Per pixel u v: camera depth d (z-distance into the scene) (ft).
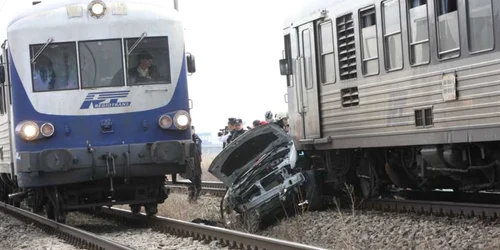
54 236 42.75
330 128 48.65
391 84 42.09
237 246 33.73
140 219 46.47
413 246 31.71
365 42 44.50
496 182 37.99
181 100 44.19
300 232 38.68
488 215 36.04
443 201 43.34
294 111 53.16
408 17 40.42
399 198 48.32
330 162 50.08
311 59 50.24
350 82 46.11
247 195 43.52
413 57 40.19
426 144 39.42
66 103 42.52
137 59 43.65
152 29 43.96
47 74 42.65
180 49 44.52
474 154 38.09
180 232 39.60
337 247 33.55
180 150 43.04
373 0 43.39
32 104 42.45
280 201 43.06
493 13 34.06
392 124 42.09
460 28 36.32
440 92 37.93
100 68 43.09
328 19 48.32
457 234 32.65
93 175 42.37
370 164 47.14
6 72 46.19
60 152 41.50
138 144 42.78
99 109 42.80
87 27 43.11
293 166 44.42
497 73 33.99
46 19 42.93
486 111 34.78
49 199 45.29
